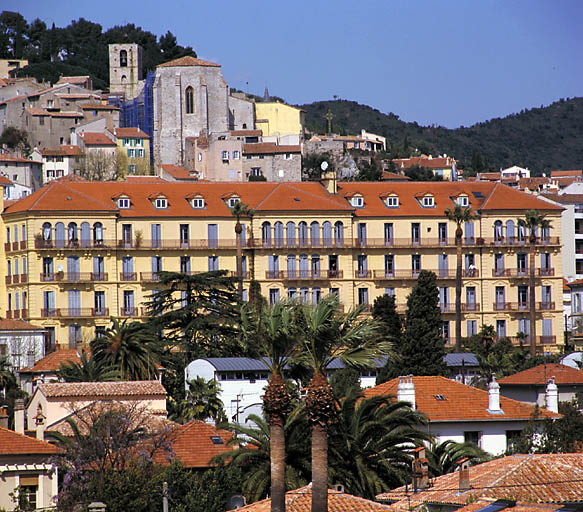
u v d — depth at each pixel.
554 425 104.62
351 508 78.75
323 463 71.69
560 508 75.56
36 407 119.88
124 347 151.50
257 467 95.62
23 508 89.75
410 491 84.75
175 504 93.19
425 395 111.19
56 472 92.81
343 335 73.31
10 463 91.81
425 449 96.06
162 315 177.62
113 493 89.50
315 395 72.12
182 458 101.19
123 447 96.25
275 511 73.50
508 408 110.62
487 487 79.00
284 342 73.88
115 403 109.88
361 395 96.25
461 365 175.50
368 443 94.31
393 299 199.62
